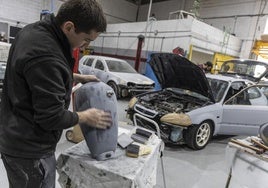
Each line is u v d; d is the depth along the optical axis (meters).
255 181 1.84
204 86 3.88
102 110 1.39
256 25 10.13
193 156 3.64
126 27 11.21
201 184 2.82
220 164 3.44
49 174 1.23
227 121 4.15
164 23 9.27
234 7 10.86
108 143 1.43
